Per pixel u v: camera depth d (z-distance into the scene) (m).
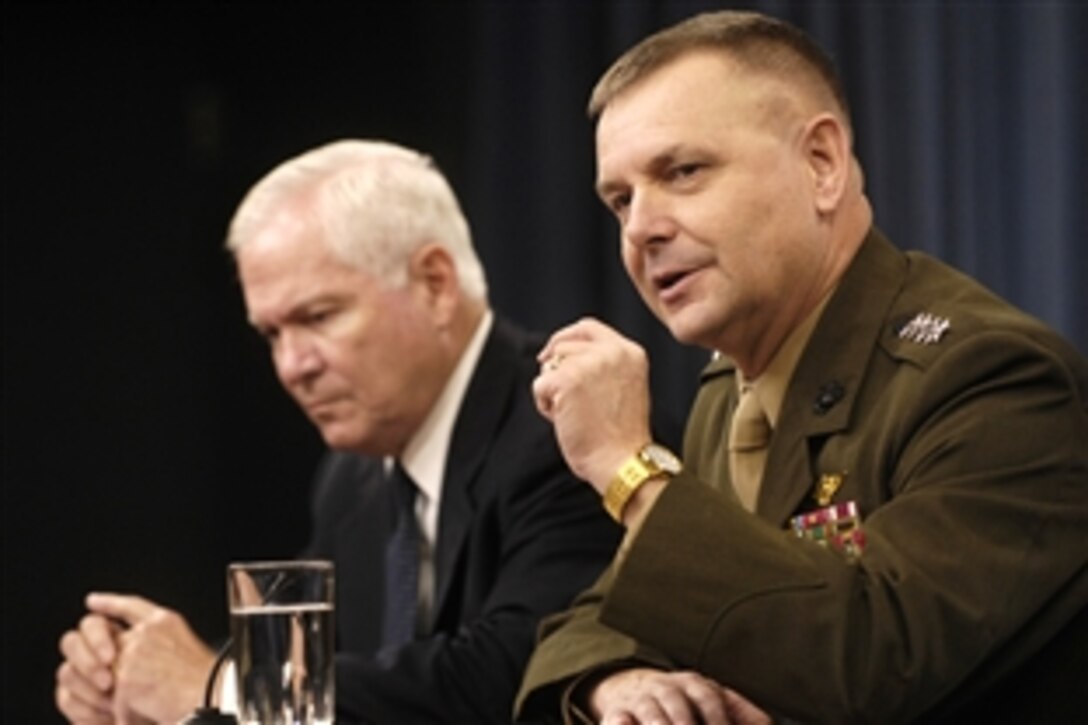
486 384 6.84
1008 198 7.90
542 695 5.17
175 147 11.27
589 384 4.65
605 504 4.61
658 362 9.49
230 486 11.37
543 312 9.90
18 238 11.10
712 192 4.76
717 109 4.77
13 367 11.08
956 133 8.07
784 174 4.81
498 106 10.11
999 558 4.36
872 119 8.34
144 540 11.17
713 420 5.53
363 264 6.79
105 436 11.16
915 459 4.56
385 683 6.21
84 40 11.20
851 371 4.84
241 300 11.41
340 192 6.82
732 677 4.36
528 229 10.01
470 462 6.71
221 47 11.34
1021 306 7.85
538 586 6.34
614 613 4.45
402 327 6.82
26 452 11.05
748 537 4.41
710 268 4.79
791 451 4.84
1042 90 7.77
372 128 10.98
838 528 4.70
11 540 11.02
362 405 6.82
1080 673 4.54
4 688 10.95
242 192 11.35
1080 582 4.49
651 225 4.78
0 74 11.12
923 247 8.16
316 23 11.16
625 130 4.82
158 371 11.23
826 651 4.28
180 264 11.27
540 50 9.95
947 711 4.54
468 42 10.44
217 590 11.28
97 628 6.41
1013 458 4.46
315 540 7.68
